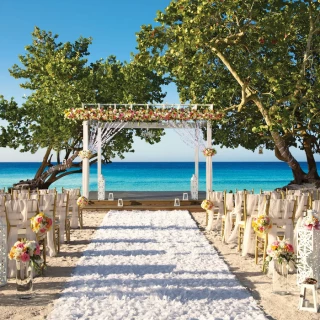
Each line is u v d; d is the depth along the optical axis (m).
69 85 22.95
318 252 6.32
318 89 16.06
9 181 48.84
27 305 5.55
